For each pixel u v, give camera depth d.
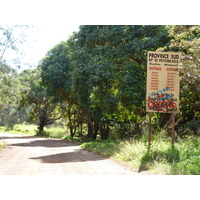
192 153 9.24
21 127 59.78
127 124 21.75
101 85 18.88
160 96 11.06
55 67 28.78
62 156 13.28
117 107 19.98
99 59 19.33
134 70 17.97
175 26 12.53
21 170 8.88
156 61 11.13
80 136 33.50
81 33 21.62
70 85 26.94
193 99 16.75
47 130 46.75
